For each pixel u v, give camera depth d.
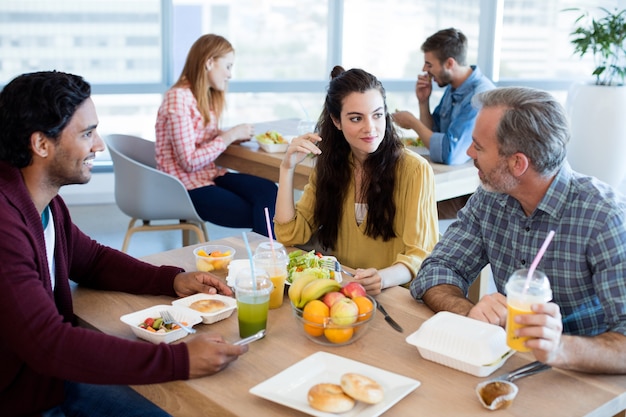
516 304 1.45
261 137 3.71
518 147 1.71
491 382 1.42
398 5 5.85
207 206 3.67
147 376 1.51
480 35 5.91
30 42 5.15
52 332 1.55
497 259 1.97
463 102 3.57
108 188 5.36
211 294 1.89
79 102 1.68
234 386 1.49
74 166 1.71
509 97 1.73
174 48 5.50
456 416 1.38
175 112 3.60
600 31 5.03
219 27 5.61
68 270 1.91
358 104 2.18
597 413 1.41
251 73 5.80
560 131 1.70
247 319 1.68
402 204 2.30
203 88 3.72
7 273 1.56
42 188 1.73
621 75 5.18
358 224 2.38
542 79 6.02
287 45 5.80
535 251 1.85
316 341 1.67
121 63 5.38
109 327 1.76
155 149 3.82
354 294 1.70
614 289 1.70
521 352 1.63
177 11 5.45
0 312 1.56
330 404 1.37
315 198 2.41
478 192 2.02
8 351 1.67
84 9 5.19
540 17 5.88
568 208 1.78
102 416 1.83
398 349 1.65
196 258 2.11
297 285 1.72
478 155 1.79
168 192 3.48
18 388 1.70
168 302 1.92
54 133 1.65
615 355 1.54
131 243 4.52
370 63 5.98
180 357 1.51
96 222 4.93
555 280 1.82
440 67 3.79
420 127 3.67
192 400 1.49
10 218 1.59
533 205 1.83
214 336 1.60
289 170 2.38
